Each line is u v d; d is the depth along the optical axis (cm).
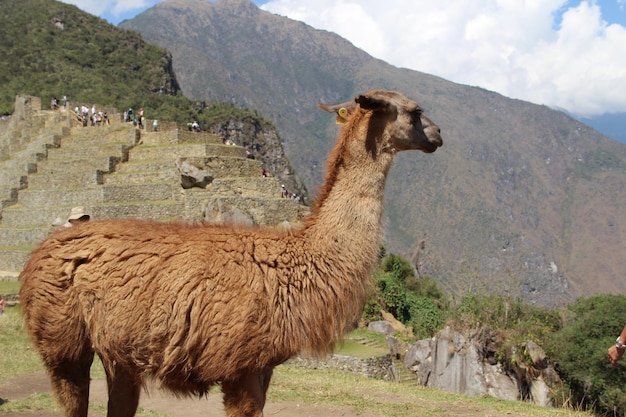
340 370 1984
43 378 1138
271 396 1121
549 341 2005
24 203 4238
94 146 4456
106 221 559
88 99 9200
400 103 550
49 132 5103
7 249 3556
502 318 2314
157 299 503
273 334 497
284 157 10869
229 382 498
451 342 2083
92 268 524
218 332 488
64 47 10494
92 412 872
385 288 3300
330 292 520
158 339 504
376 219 542
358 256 531
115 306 513
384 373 2052
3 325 1727
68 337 532
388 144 546
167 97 10500
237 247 514
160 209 3750
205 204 3709
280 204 3912
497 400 1230
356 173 543
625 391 1658
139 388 577
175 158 4116
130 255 520
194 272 501
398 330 3036
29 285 543
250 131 10606
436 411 1058
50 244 546
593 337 1847
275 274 509
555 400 1867
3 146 5450
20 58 9881
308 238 536
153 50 11569
